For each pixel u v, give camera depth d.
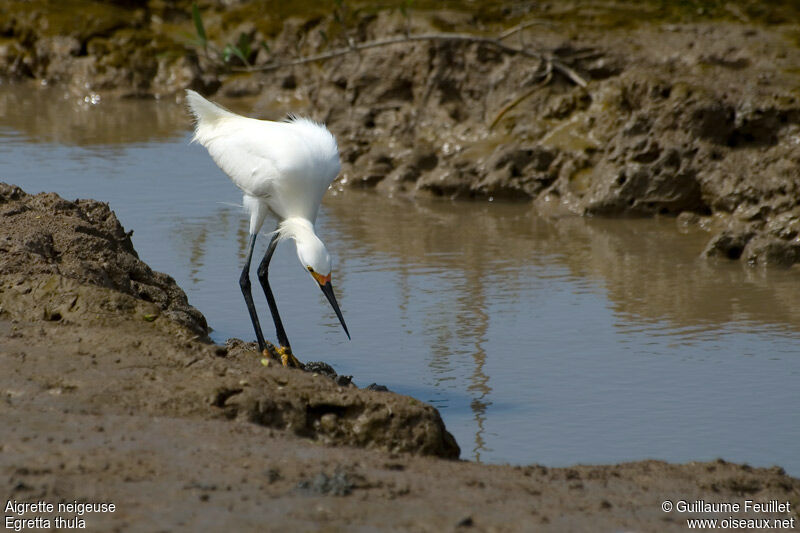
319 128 11.88
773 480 7.32
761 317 13.37
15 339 8.97
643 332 12.70
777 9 25.73
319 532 5.76
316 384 8.30
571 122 21.58
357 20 27.81
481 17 26.19
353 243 17.36
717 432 9.55
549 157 20.95
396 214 19.66
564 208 19.91
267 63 31.91
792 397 10.48
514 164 20.88
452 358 11.68
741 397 10.49
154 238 16.95
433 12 26.20
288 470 6.65
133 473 6.42
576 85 22.80
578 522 6.20
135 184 20.84
